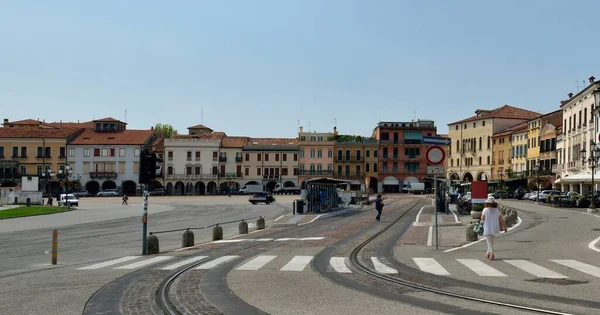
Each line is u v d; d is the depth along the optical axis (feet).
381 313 31.09
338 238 82.94
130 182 395.14
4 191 248.32
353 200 233.55
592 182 146.41
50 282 44.37
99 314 32.37
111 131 412.98
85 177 393.50
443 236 85.10
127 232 109.19
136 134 408.46
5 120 429.38
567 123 254.06
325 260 55.88
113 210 203.92
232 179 408.05
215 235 87.61
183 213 185.16
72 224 133.18
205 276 46.39
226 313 31.89
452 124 425.28
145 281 44.32
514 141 350.84
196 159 406.62
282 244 75.05
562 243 69.36
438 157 63.52
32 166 390.21
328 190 180.96
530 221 112.98
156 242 67.92
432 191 392.68
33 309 33.71
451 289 38.55
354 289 38.88
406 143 419.95
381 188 418.31
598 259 54.44
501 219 56.29
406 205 222.69
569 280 42.11
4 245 82.53
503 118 381.40
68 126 463.83
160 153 407.85
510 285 40.06
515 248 64.54
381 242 75.51
